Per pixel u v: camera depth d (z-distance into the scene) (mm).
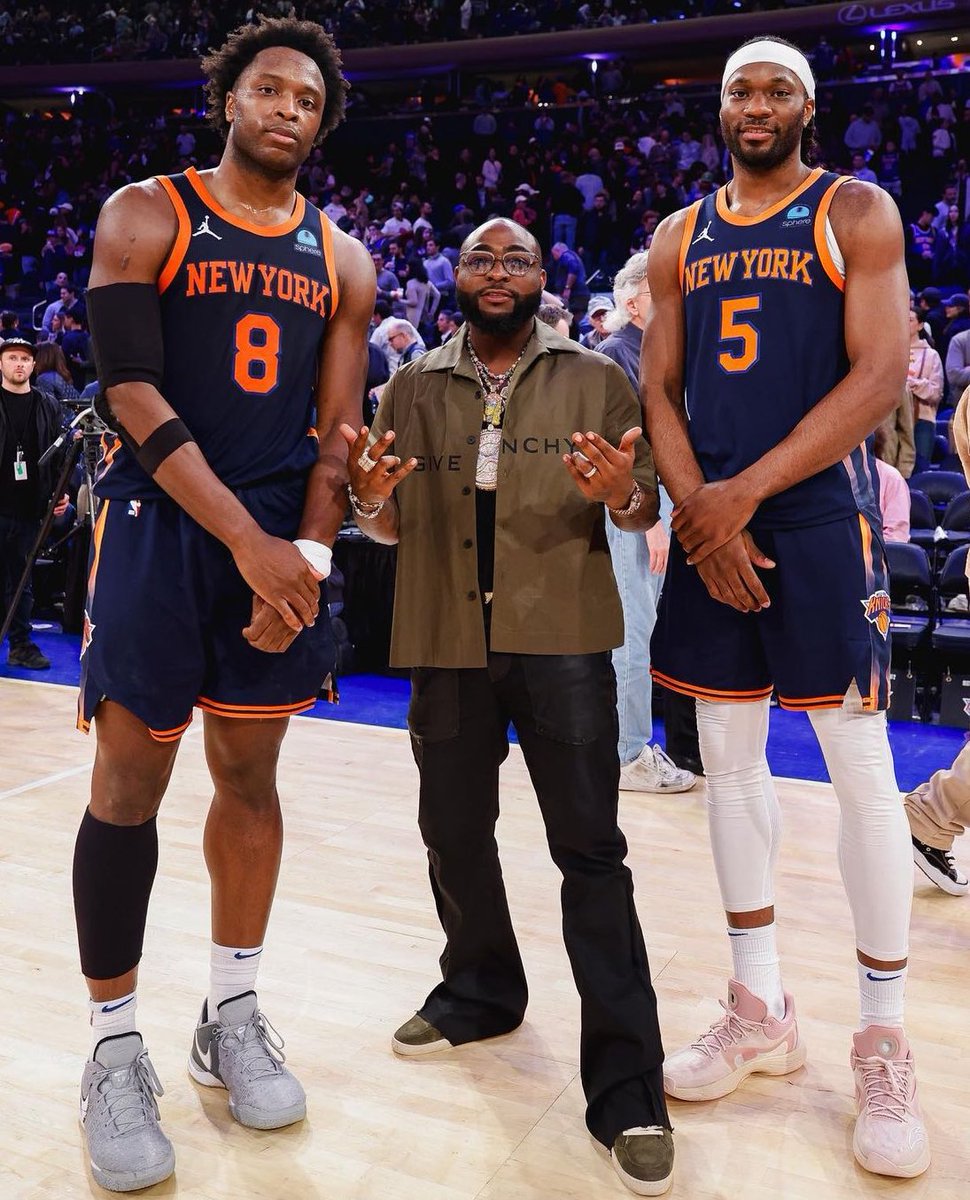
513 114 16875
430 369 1962
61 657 5938
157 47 19219
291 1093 1897
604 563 1913
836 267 1813
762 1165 1799
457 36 18484
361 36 18953
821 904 2752
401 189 15656
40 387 6117
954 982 2367
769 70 1804
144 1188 1727
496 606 1883
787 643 1879
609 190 14289
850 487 1872
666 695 3812
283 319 1786
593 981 1850
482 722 1989
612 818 1897
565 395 1875
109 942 1809
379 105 18953
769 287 1845
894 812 1879
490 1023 2146
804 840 3178
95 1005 1846
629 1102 1790
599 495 1730
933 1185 1748
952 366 7527
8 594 5598
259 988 2336
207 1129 1888
